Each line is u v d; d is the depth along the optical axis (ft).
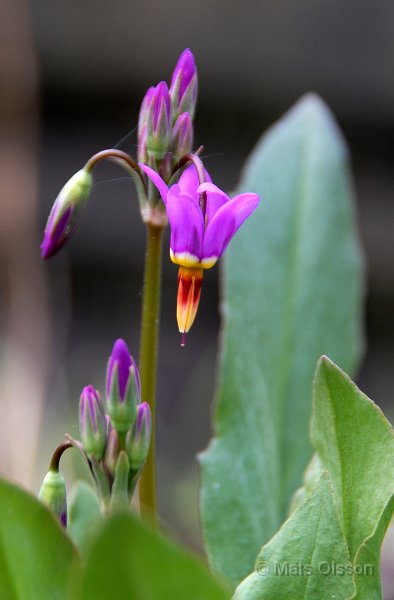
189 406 3.00
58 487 1.05
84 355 3.24
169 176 1.05
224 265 1.28
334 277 1.30
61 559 0.99
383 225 3.37
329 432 1.04
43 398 2.58
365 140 3.36
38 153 2.99
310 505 1.00
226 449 1.20
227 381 1.22
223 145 3.39
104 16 3.18
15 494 0.98
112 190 3.37
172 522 2.23
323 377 1.03
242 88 3.30
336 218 1.32
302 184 1.33
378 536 1.02
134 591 0.93
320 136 1.35
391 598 1.53
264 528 1.17
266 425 1.23
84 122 3.35
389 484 1.03
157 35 3.19
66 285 3.23
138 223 3.38
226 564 1.15
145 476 1.06
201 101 3.34
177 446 2.80
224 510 1.17
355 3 3.15
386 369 3.31
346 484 1.04
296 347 1.27
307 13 3.17
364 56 3.20
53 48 3.19
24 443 2.33
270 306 1.28
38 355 2.78
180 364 3.26
